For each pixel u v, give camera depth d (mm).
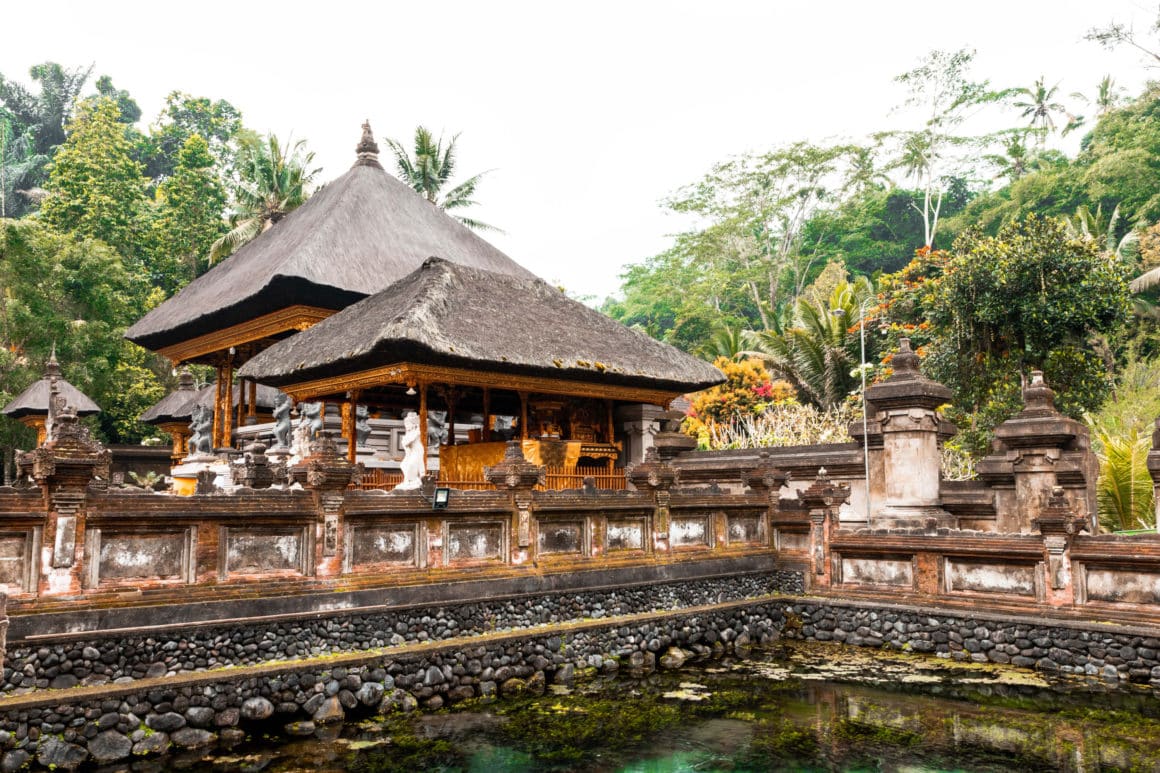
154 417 30547
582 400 16766
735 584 14789
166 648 8812
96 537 8578
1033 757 8469
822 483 15125
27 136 64375
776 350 36625
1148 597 11406
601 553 13008
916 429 15516
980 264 20938
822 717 9961
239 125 62719
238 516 9453
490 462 15156
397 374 12844
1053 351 20609
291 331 19750
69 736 7969
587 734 9336
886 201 61344
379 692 9961
